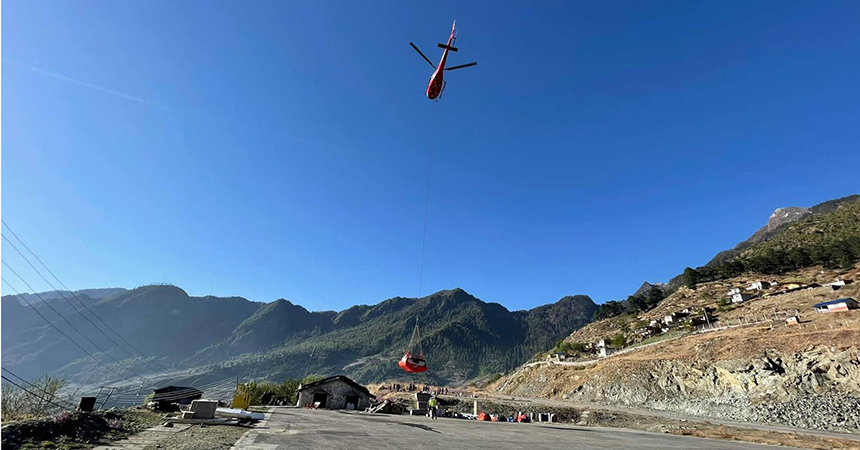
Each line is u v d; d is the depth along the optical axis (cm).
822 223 18025
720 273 14875
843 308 6219
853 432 3133
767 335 5594
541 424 3338
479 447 1520
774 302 9000
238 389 3303
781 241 17812
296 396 4850
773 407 4125
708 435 2703
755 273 13662
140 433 1408
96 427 1330
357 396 4728
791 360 4547
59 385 1873
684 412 4844
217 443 1279
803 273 11650
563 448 1612
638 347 8244
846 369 4050
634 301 16000
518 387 9538
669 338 7962
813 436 2606
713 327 7812
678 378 5581
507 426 2756
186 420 1786
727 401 4694
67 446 1077
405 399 6475
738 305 10094
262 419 2145
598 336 13388
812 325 5594
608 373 6662
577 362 8981
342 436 1611
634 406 5603
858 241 11375
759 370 4688
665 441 2148
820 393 4034
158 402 2344
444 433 1977
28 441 1043
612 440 2070
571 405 5525
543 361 10769
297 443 1361
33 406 1673
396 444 1473
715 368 5222
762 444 2259
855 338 4381
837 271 10512
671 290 17350
